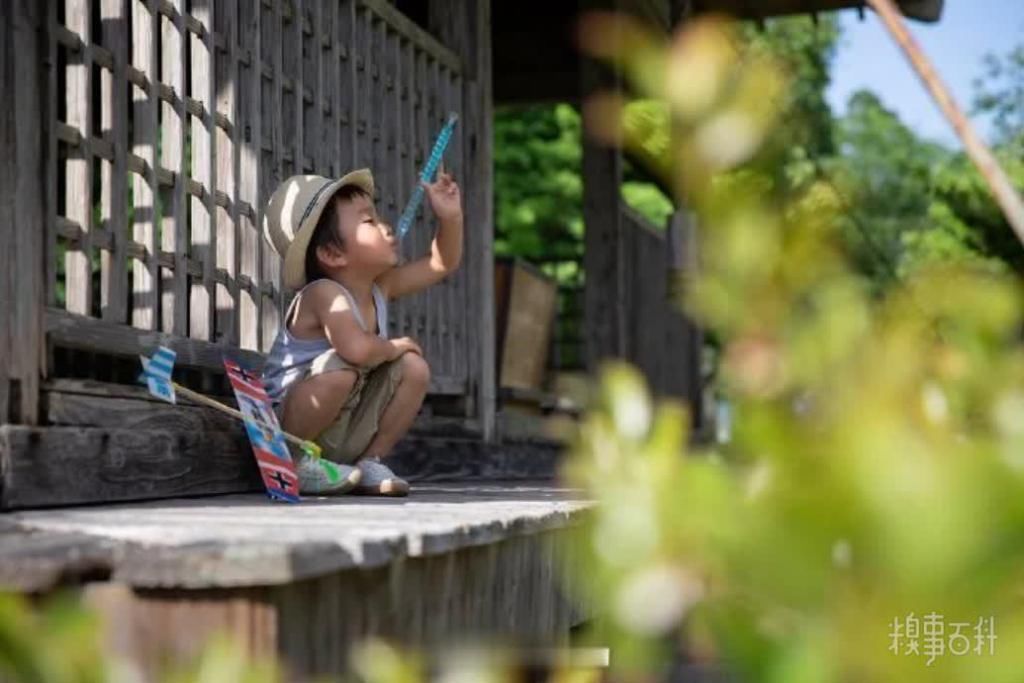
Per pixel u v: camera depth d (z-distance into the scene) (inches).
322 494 179.9
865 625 26.4
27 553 91.4
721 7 465.7
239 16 212.1
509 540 131.1
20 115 153.3
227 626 87.4
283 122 229.3
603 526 29.9
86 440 156.7
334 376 181.3
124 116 177.0
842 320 31.2
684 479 28.2
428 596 110.7
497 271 398.3
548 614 143.2
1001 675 25.8
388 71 273.6
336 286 183.8
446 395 298.7
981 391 32.3
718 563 28.0
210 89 200.4
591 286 423.5
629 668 29.8
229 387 214.5
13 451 143.4
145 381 171.6
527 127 900.6
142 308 183.3
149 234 183.5
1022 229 38.5
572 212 898.7
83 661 41.2
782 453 27.4
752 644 27.5
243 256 211.9
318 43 240.5
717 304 31.9
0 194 149.9
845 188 36.7
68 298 167.5
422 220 287.1
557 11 507.8
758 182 32.3
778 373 30.9
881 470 25.9
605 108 36.9
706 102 31.2
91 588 89.5
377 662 42.5
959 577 25.3
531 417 356.5
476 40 311.4
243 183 212.2
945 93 39.9
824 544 26.3
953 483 25.4
